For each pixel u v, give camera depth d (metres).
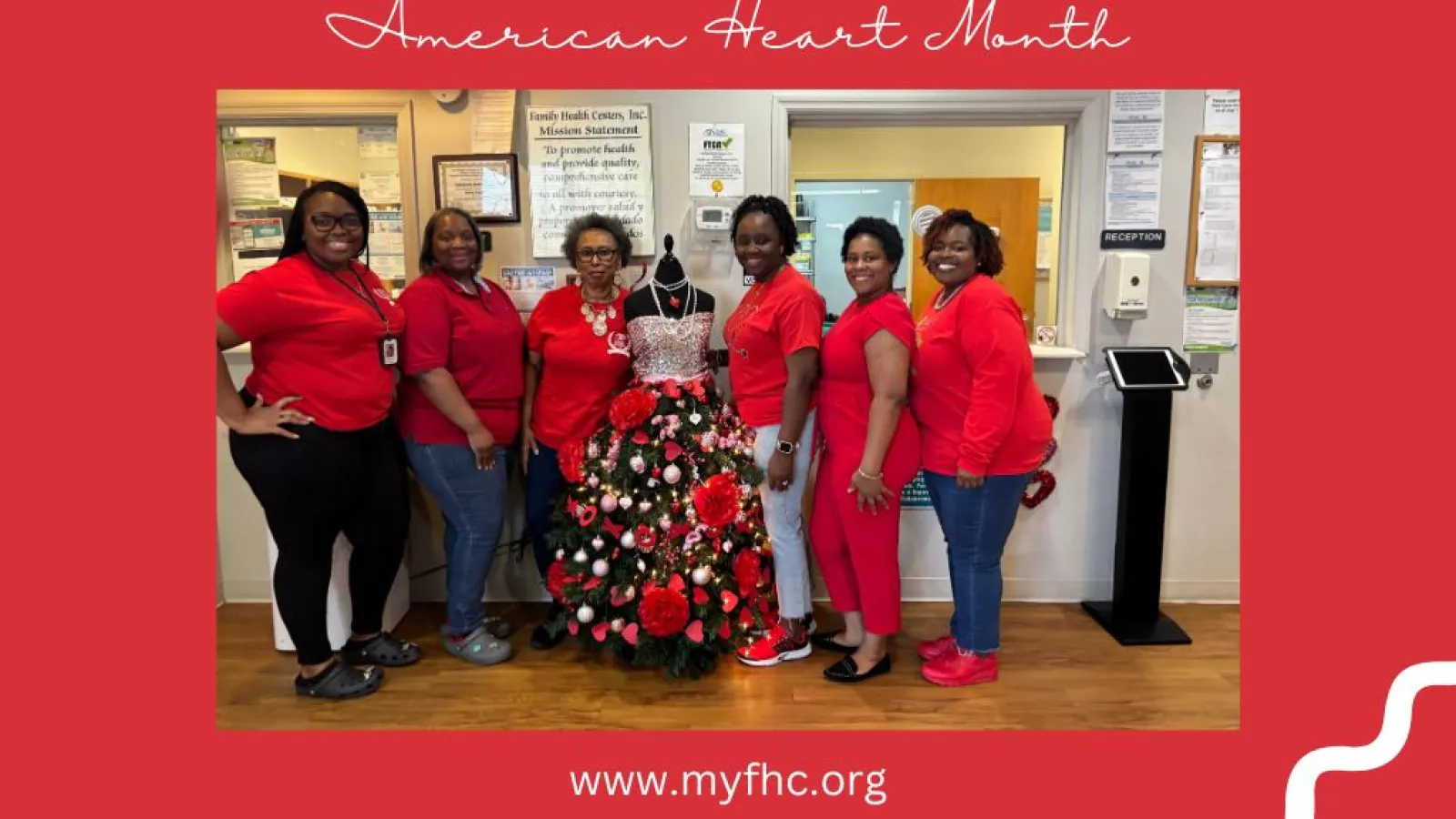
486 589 2.88
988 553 2.19
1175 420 2.75
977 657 2.26
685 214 2.64
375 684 2.24
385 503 2.34
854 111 2.60
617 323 2.38
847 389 2.16
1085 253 2.65
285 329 2.00
